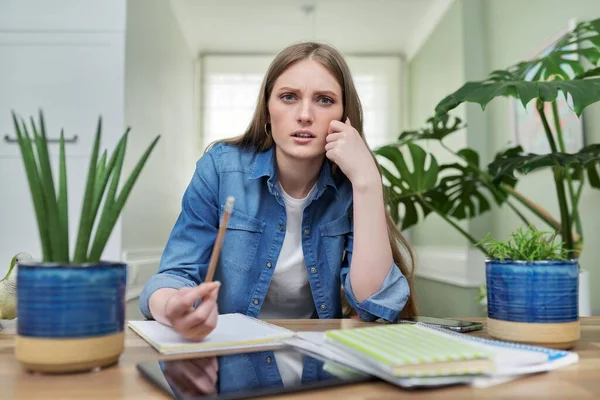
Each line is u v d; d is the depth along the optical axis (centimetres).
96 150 50
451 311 269
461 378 44
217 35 410
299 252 105
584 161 122
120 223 213
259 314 110
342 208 104
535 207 168
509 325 59
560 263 58
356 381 45
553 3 212
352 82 99
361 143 89
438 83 359
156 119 280
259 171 102
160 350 55
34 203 49
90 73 205
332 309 103
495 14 285
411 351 45
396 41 424
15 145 198
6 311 71
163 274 85
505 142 265
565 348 58
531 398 41
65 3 206
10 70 203
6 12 204
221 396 40
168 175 317
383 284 84
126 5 209
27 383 44
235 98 448
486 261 64
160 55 293
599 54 131
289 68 91
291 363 50
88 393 42
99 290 48
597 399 40
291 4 353
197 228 99
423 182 181
